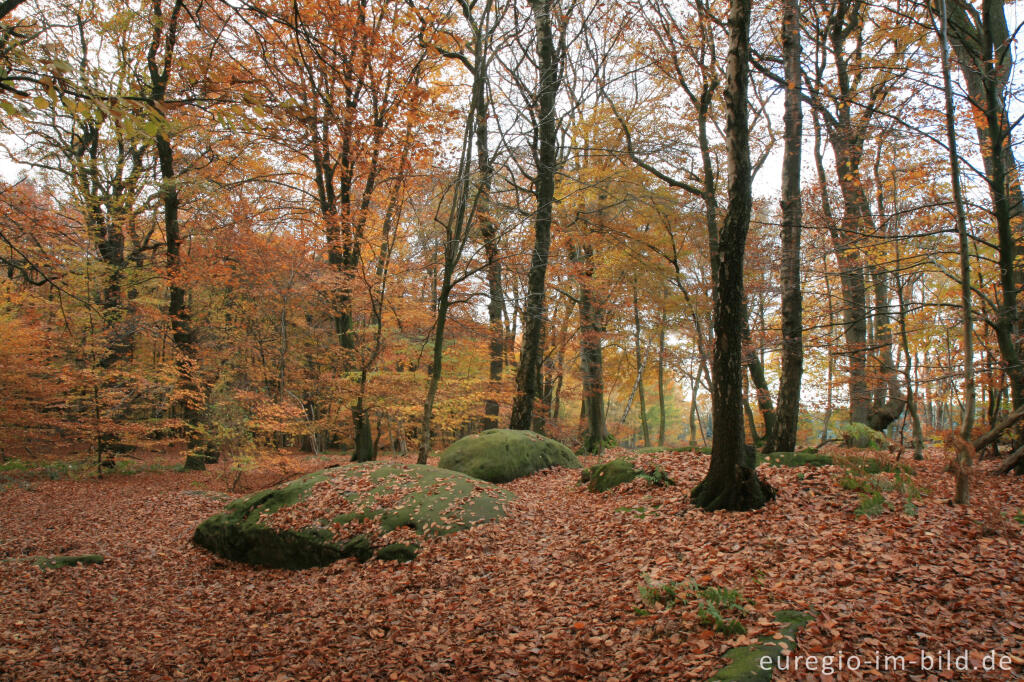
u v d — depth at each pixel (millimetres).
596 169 15547
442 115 12961
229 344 18750
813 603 4676
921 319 11977
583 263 16609
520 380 15398
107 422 14812
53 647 6031
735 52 7172
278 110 6477
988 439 8508
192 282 16297
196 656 5754
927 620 4254
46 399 16062
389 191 14547
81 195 14977
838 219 11250
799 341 10711
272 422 13234
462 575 7062
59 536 9852
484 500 9172
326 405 16984
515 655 4891
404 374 15031
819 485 7922
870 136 11180
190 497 12781
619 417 36250
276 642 5922
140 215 17703
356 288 14477
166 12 13969
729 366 7551
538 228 14961
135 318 16188
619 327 20984
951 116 6734
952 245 11422
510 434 13375
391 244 15094
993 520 5840
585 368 19109
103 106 4715
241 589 7816
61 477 15234
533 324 15328
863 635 4141
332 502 9125
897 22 10461
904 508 6723
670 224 15773
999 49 8742
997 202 8422
